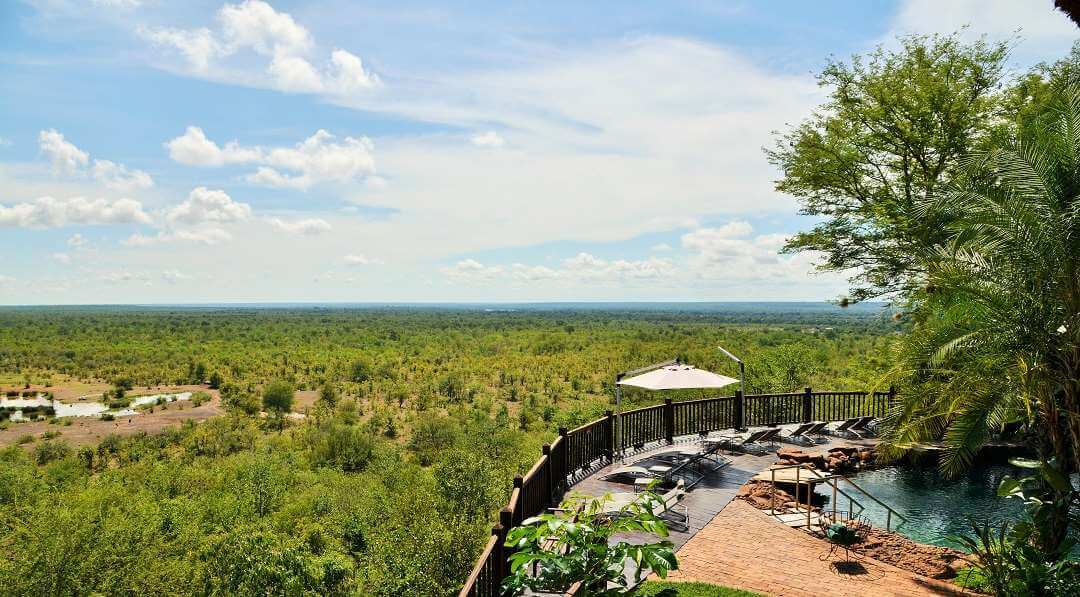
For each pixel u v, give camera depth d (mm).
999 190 8766
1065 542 7516
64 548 31062
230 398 92375
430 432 66562
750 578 7355
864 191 19625
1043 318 7852
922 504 11188
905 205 17047
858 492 11820
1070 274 7762
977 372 8219
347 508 45062
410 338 173125
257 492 46781
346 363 126500
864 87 18656
